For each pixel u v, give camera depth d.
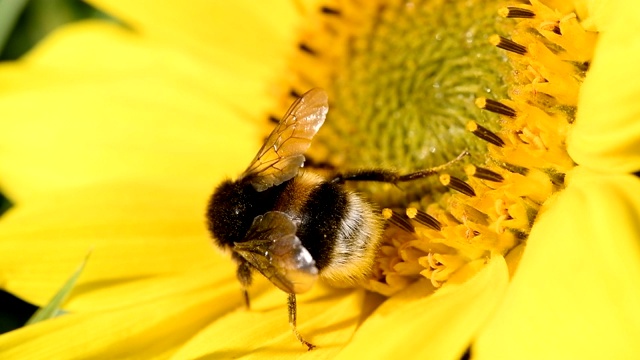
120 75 0.24
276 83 0.23
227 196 0.20
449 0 0.21
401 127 0.21
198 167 0.23
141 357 0.20
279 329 0.20
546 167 0.19
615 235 0.18
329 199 0.20
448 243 0.20
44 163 0.24
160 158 0.23
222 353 0.20
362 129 0.22
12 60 0.25
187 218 0.22
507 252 0.20
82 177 0.24
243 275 0.20
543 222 0.19
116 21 0.25
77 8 0.25
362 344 0.19
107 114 0.24
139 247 0.22
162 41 0.24
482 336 0.18
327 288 0.21
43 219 0.22
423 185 0.21
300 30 0.23
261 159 0.20
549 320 0.18
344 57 0.22
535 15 0.20
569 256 0.18
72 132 0.24
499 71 0.21
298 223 0.20
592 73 0.18
